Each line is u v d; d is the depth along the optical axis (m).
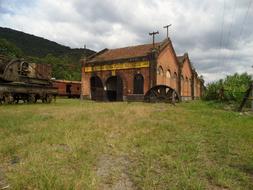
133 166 4.79
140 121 10.50
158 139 7.09
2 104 20.19
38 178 3.88
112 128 8.64
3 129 8.34
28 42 171.38
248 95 16.78
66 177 3.99
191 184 3.82
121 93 36.03
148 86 33.31
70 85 49.56
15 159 5.18
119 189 3.79
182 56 45.06
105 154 5.62
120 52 40.69
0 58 21.22
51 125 9.04
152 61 33.12
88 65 40.16
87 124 9.26
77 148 5.77
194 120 11.27
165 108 18.16
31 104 21.70
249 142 6.94
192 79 47.44
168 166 4.73
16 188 3.63
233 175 4.38
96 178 4.08
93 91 39.53
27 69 23.39
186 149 5.96
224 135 7.89
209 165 4.89
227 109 18.62
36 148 5.85
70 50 179.62
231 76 28.70
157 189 3.73
